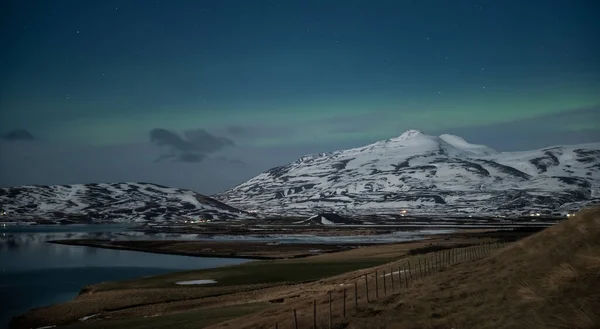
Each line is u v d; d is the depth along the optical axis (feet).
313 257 312.50
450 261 149.89
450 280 90.94
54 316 174.91
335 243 504.43
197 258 397.60
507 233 491.31
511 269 79.97
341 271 232.53
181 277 241.76
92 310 180.14
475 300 72.13
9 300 221.25
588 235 73.26
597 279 60.08
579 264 65.87
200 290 203.92
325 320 86.74
